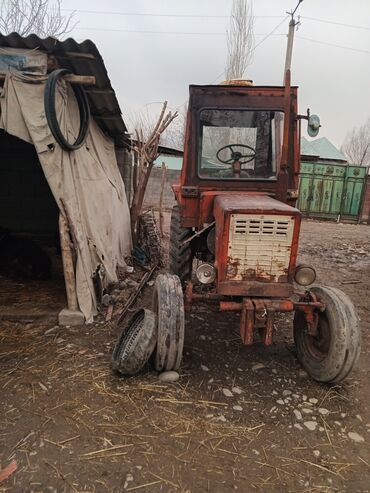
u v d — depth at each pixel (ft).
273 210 9.89
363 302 18.48
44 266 19.03
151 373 10.79
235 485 7.32
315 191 51.39
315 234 38.55
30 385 10.09
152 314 10.73
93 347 12.23
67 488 7.03
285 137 11.73
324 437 8.79
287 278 10.19
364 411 9.81
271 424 9.11
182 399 9.77
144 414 9.13
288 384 10.77
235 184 13.21
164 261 23.53
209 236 11.75
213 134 13.42
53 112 12.66
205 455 8.02
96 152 19.29
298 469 7.82
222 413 9.39
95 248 15.52
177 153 41.14
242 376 11.06
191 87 13.19
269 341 10.03
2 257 19.02
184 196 13.29
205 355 12.13
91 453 7.88
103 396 9.70
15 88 13.01
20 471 7.36
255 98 13.25
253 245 10.02
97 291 15.26
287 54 44.34
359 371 11.80
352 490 7.39
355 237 37.37
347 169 50.60
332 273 23.54
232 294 10.12
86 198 15.49
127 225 23.79
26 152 25.29
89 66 14.38
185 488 7.16
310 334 10.72
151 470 7.53
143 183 25.16
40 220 25.88
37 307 14.85
